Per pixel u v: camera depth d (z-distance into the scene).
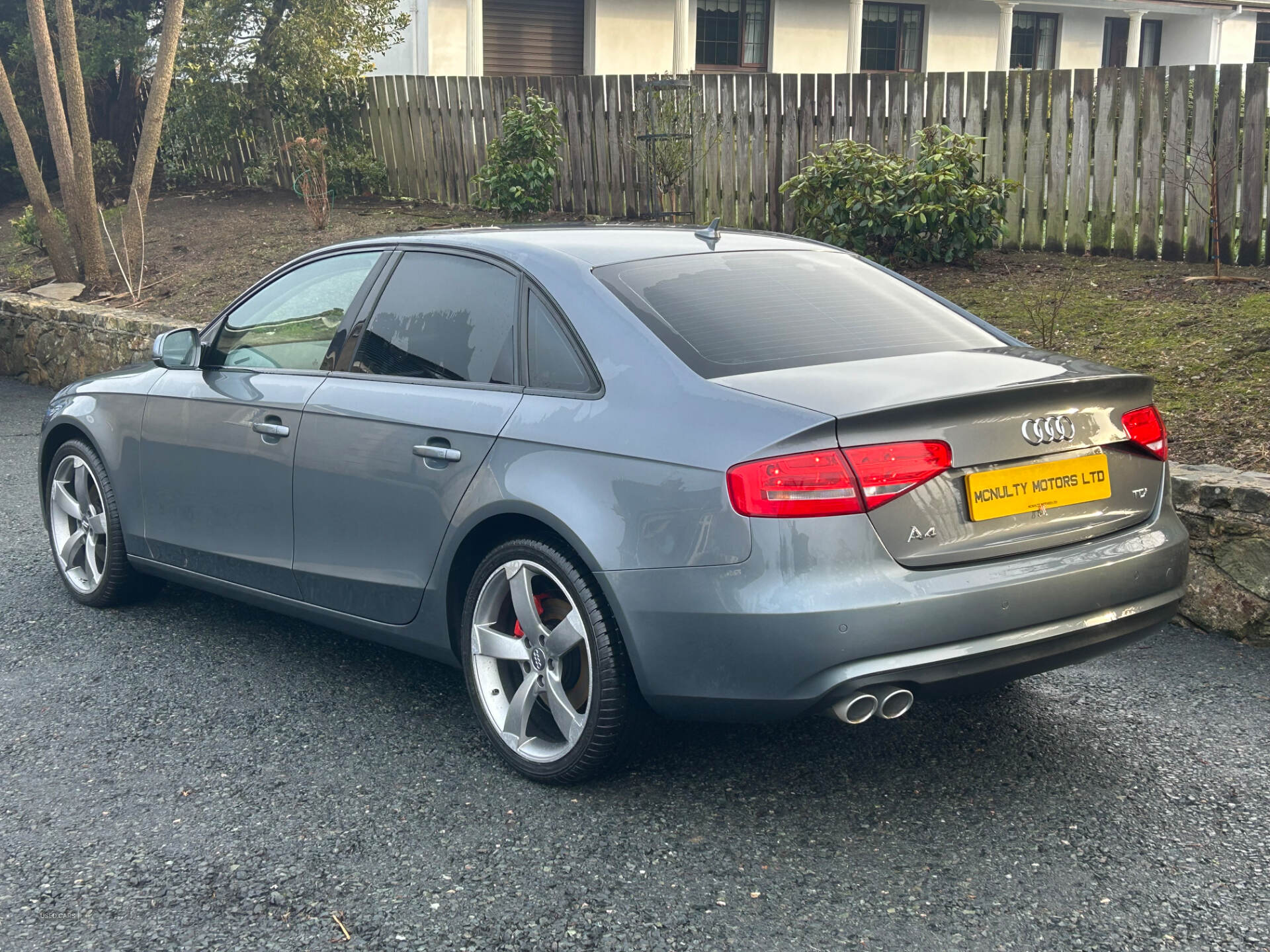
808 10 20.92
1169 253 8.45
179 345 4.48
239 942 2.64
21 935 2.67
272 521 4.09
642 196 11.73
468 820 3.17
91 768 3.51
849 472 2.79
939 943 2.60
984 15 22.81
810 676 2.80
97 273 11.80
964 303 7.91
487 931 2.67
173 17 11.80
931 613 2.80
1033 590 2.92
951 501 2.90
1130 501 3.23
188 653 4.46
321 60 14.40
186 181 17.42
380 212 13.77
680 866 2.93
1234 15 23.97
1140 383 3.22
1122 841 3.02
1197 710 3.82
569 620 3.22
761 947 2.59
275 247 12.51
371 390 3.78
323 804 3.27
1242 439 5.21
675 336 3.19
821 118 10.12
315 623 4.09
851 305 3.55
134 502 4.70
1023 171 9.16
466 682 3.55
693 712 3.00
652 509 2.96
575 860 2.96
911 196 8.74
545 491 3.16
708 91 10.89
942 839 3.04
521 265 3.54
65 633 4.68
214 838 3.09
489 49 18.12
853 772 3.42
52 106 11.53
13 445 8.31
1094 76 8.62
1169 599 3.22
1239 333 6.57
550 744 3.40
